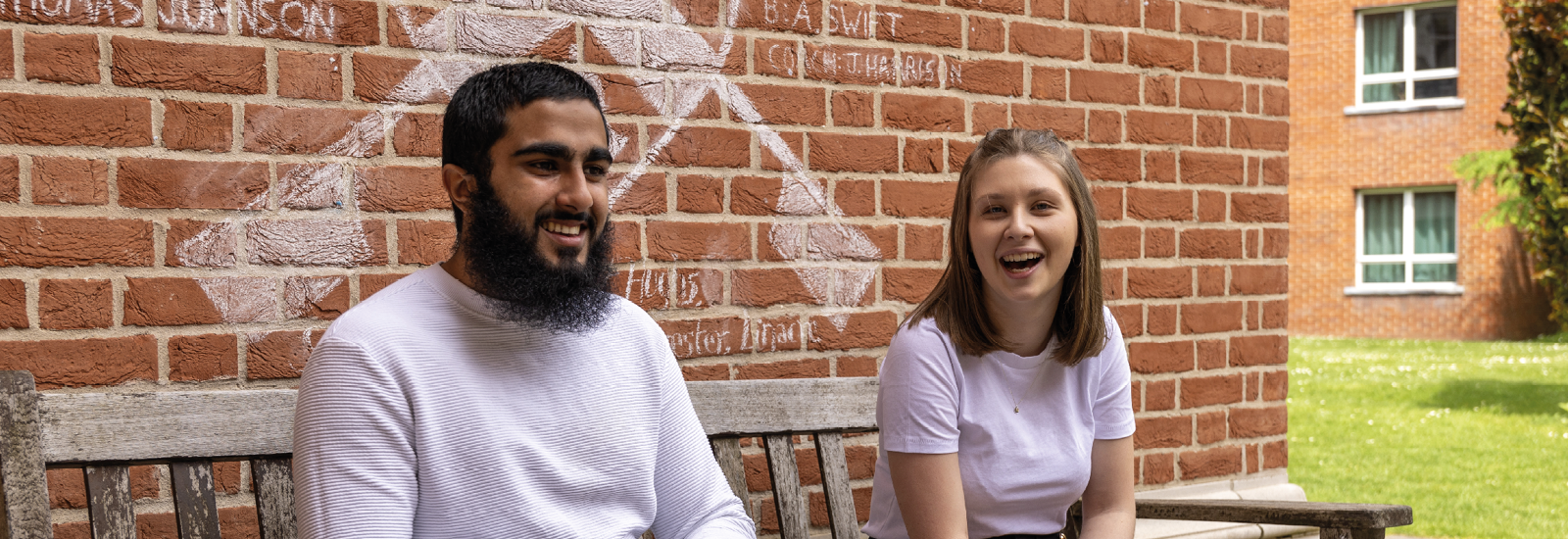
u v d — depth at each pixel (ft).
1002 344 6.89
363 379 4.91
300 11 7.55
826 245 9.25
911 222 9.63
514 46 8.18
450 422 5.06
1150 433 10.44
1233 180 11.02
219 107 7.32
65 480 7.01
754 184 8.96
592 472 5.41
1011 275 6.64
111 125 7.04
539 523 5.16
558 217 5.32
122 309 7.08
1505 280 58.85
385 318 5.07
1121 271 10.32
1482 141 58.39
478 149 5.27
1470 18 58.59
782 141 9.06
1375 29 61.31
